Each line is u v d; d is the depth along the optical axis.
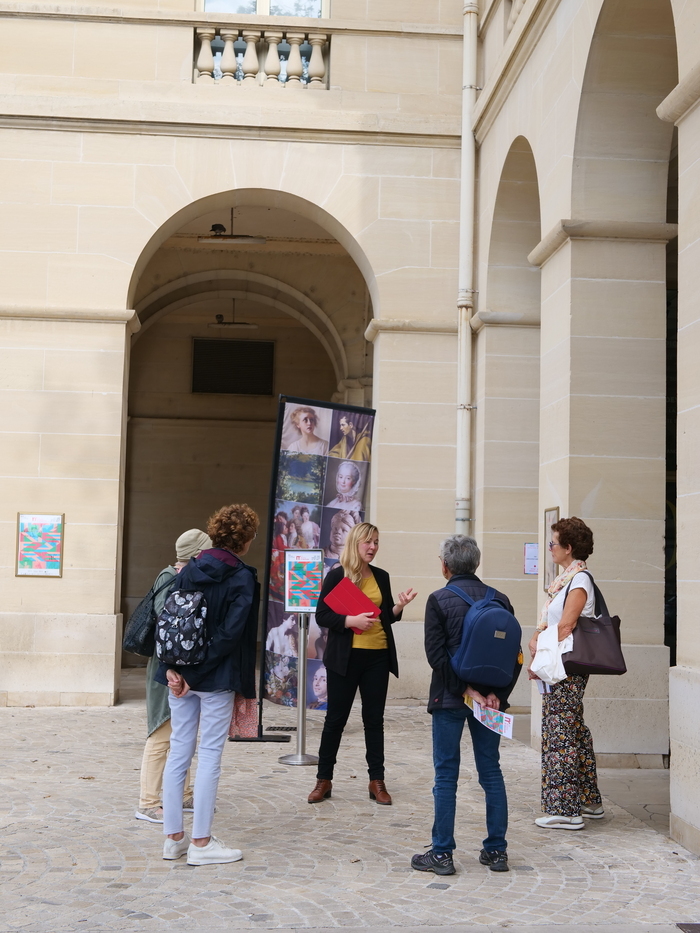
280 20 10.78
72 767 6.98
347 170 10.78
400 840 5.25
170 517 17.58
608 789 6.62
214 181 10.62
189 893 4.38
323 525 8.40
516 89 9.10
